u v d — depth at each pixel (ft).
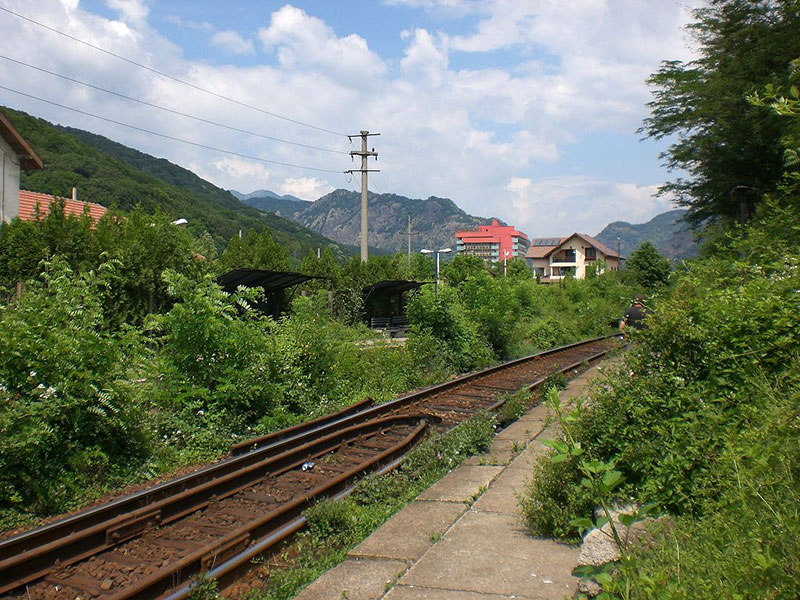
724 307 19.30
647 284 191.31
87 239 57.16
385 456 27.99
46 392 24.68
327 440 30.86
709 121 73.41
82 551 17.80
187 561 16.33
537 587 14.03
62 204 59.31
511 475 23.62
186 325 35.55
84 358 27.14
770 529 10.32
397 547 16.99
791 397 14.15
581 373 57.82
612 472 10.60
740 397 17.33
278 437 32.96
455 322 65.98
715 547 11.65
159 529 19.89
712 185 77.05
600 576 10.26
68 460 24.85
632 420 18.60
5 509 22.27
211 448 31.65
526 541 16.93
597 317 126.82
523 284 116.06
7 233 55.83
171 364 35.35
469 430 29.17
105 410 27.04
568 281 157.79
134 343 31.35
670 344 19.24
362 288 104.88
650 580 9.45
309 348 45.60
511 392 47.85
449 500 21.02
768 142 65.46
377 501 22.11
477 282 84.28
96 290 31.42
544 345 94.53
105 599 14.49
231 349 36.27
